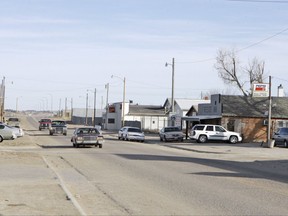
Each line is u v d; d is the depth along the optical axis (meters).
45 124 80.19
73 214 10.20
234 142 49.94
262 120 54.41
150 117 93.81
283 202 12.41
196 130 50.25
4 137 45.56
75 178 17.33
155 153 33.31
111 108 99.94
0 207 10.92
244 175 19.77
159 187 15.05
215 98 56.38
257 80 77.81
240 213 10.71
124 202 12.06
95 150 34.66
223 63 76.81
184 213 10.62
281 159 31.02
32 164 22.30
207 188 14.97
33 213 10.27
